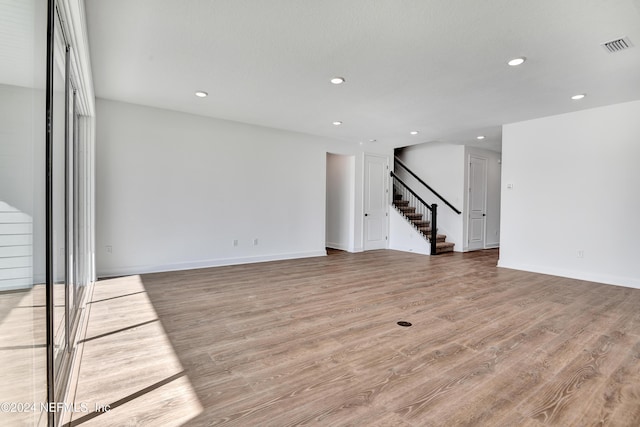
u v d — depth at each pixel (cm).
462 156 745
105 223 441
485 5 225
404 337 259
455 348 240
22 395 118
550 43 275
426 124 554
